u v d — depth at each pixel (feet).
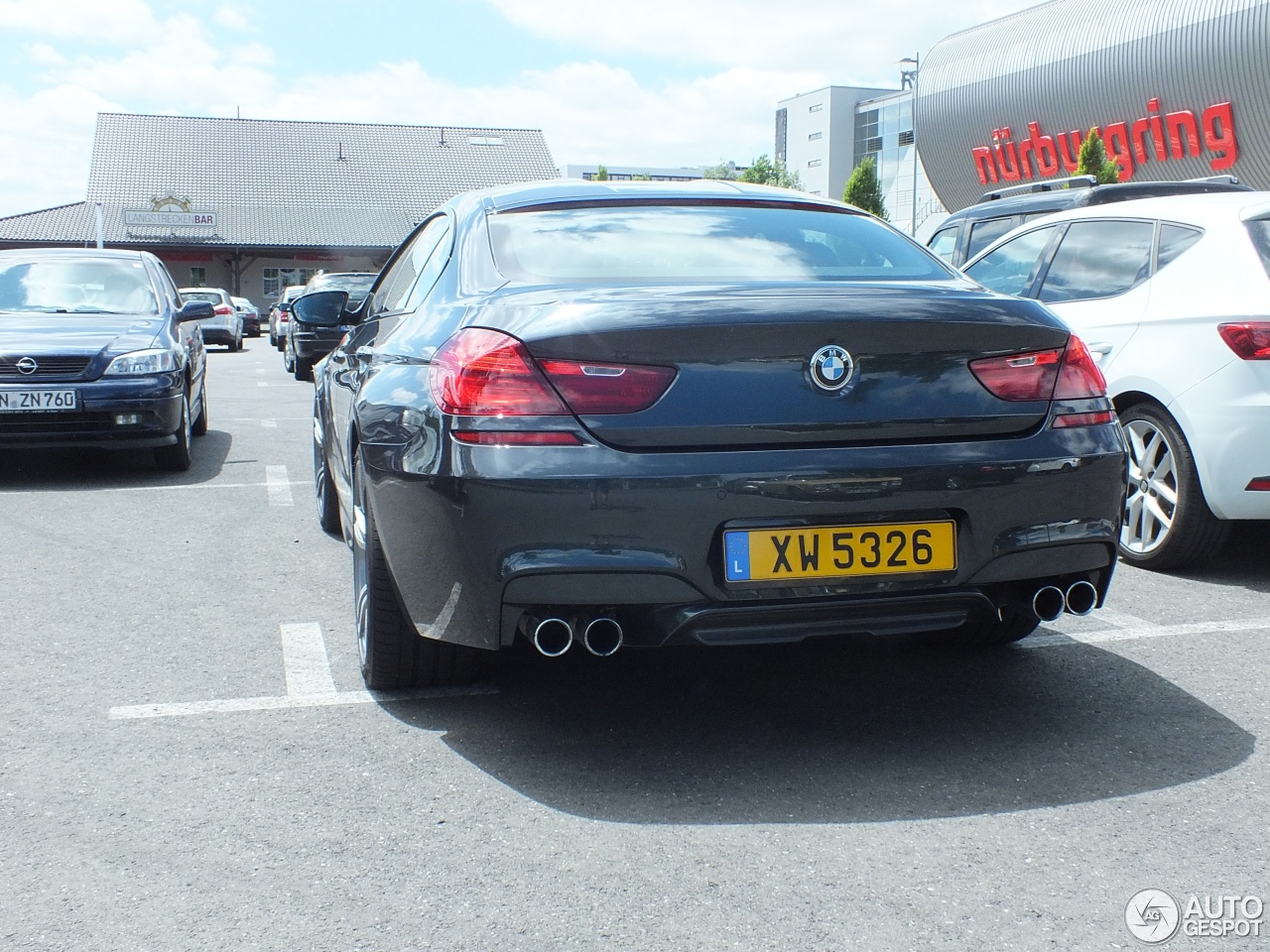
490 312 9.59
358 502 11.64
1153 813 8.61
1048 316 9.78
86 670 12.16
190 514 20.97
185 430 25.72
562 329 8.90
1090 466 9.55
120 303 27.86
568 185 12.61
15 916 7.29
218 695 11.39
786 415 8.97
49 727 10.54
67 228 184.14
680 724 10.56
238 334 98.48
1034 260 19.31
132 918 7.27
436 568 9.39
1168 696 11.14
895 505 9.08
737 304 9.04
